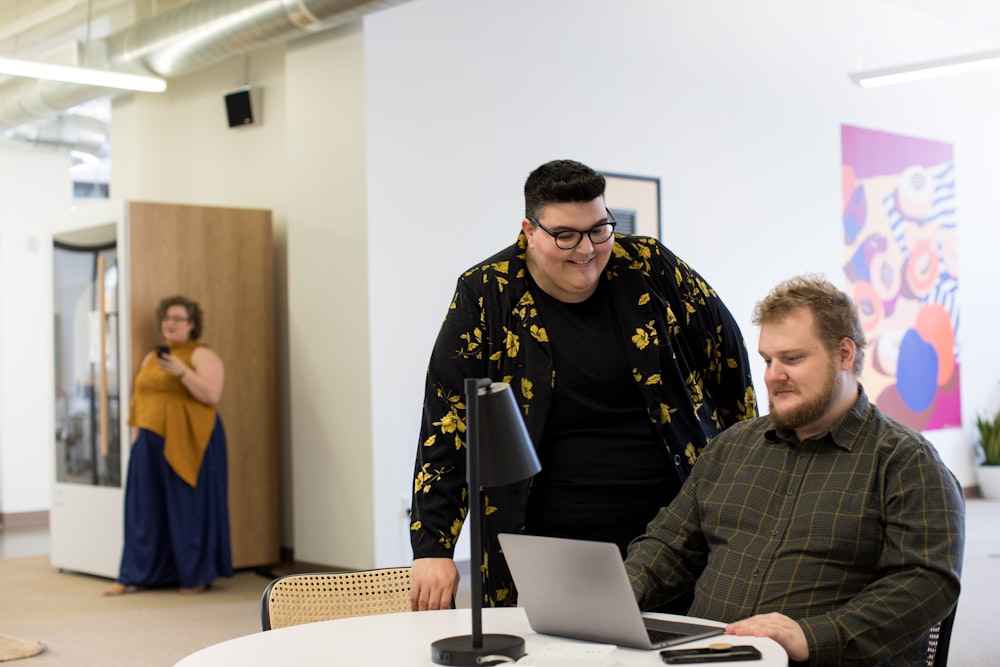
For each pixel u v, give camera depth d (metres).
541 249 2.44
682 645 1.85
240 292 6.90
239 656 1.87
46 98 8.07
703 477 2.36
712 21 8.08
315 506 6.61
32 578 6.94
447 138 6.59
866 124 9.28
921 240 9.74
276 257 7.14
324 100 6.50
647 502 2.60
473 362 2.64
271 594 2.51
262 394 6.96
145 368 6.42
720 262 8.05
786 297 2.14
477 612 1.82
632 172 7.51
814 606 2.06
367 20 6.28
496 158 6.80
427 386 2.68
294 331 6.71
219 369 6.43
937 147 9.95
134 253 6.57
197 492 6.34
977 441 10.23
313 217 6.58
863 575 2.06
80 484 6.93
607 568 1.80
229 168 7.48
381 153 6.32
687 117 7.87
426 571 2.50
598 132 7.32
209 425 6.40
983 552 7.12
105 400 6.70
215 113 7.57
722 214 8.08
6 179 9.89
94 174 12.12
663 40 7.74
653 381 2.57
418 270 6.45
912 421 9.63
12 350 9.88
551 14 7.10
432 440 2.62
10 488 9.84
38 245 10.05
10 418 9.86
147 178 7.82
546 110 7.05
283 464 7.09
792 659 1.87
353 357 6.35
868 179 9.27
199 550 6.32
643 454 2.60
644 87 7.61
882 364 9.38
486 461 1.85
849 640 1.88
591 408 2.59
